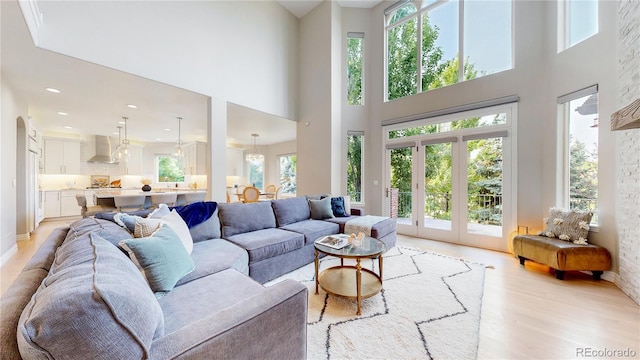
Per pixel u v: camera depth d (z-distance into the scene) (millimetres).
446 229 4094
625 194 2301
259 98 4590
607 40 2508
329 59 4914
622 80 2314
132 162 7891
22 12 1972
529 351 1526
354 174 5242
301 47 5398
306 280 2504
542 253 2697
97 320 659
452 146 4059
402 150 4691
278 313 1072
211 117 3836
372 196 5070
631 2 2182
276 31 4934
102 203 4242
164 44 3328
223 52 4012
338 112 5031
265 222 3094
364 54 5148
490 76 3691
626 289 2256
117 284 763
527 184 3373
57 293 659
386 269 2791
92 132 6602
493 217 3662
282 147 8672
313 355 1460
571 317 1880
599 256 2473
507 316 1894
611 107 2475
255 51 4527
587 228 2650
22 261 3113
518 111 3439
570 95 2908
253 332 974
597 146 2689
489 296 2203
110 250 1082
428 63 4457
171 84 3395
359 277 1937
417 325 1756
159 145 8531
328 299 2113
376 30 5039
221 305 1297
